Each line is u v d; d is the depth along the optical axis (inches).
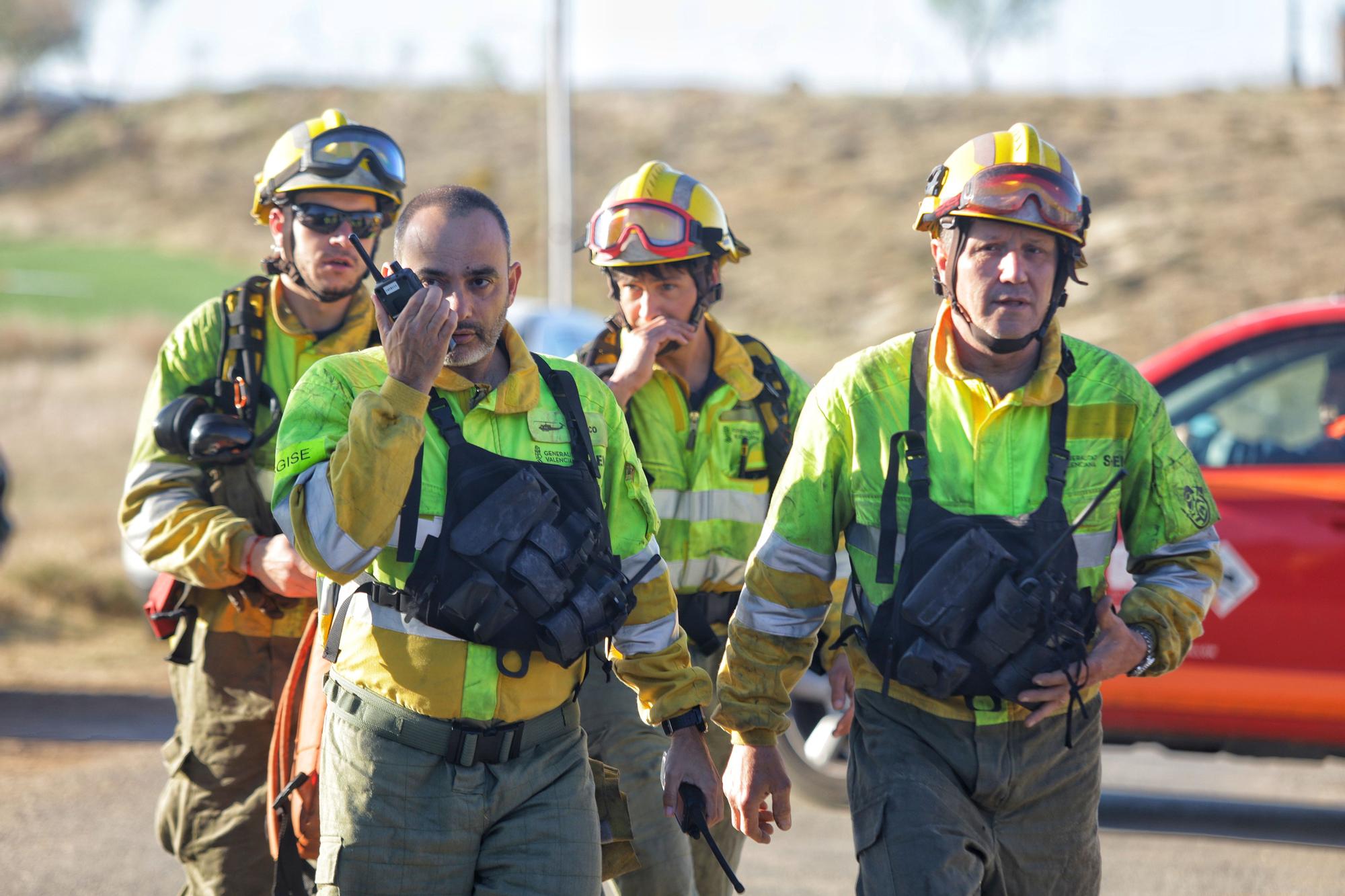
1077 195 212.7
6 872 368.8
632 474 218.2
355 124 279.6
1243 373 417.4
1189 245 2477.9
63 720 550.0
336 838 198.7
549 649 196.5
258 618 272.4
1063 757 215.3
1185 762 519.8
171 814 278.8
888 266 2960.1
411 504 195.9
